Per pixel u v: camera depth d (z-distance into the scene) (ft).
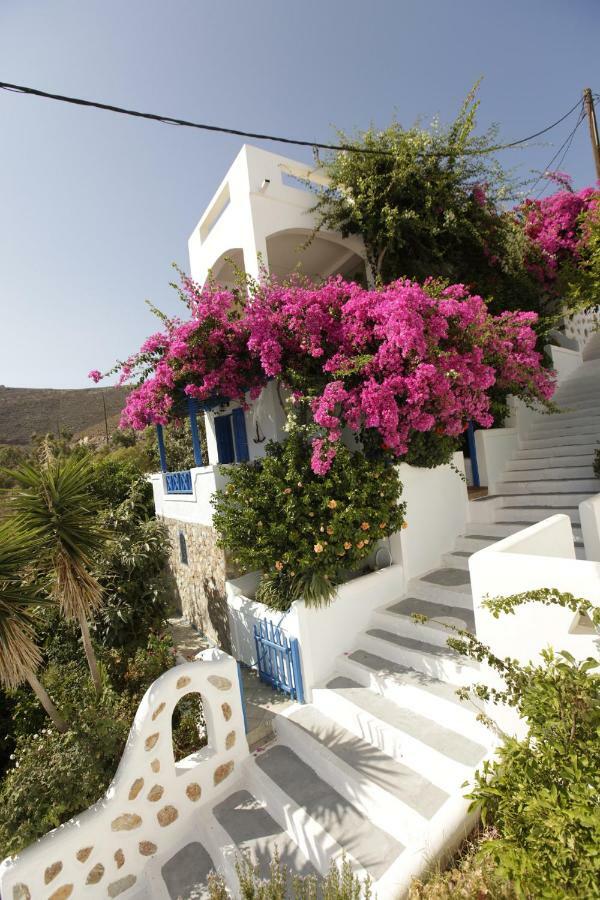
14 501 16.98
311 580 18.15
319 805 13.15
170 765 14.16
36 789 12.87
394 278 31.48
